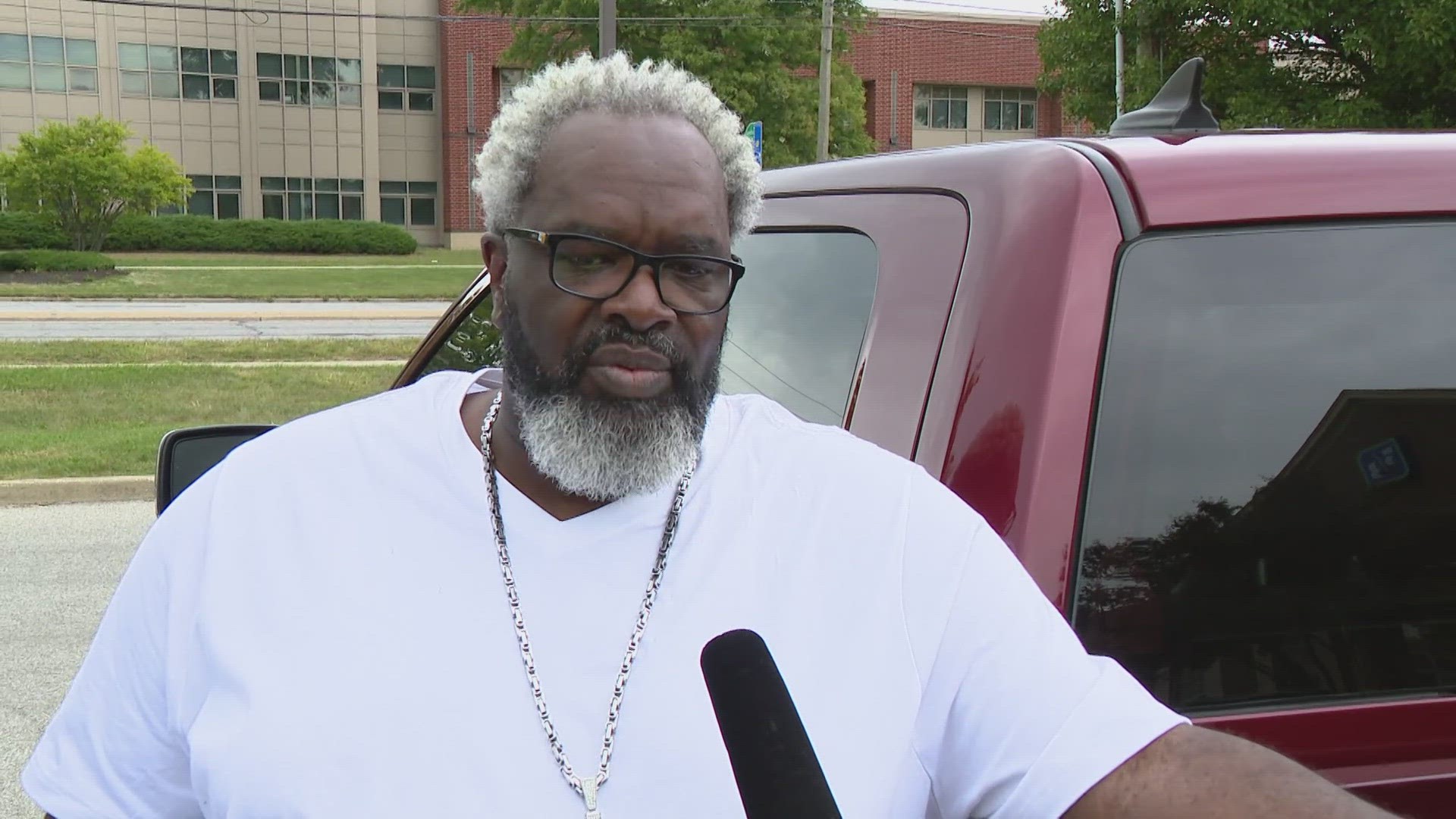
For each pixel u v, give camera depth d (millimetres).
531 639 1212
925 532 1301
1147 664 1563
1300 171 1773
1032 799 1193
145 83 46406
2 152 40062
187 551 1289
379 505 1271
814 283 2088
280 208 48594
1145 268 1672
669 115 1300
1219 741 1193
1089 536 1562
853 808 1185
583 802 1164
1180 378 1645
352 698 1173
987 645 1255
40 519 7977
